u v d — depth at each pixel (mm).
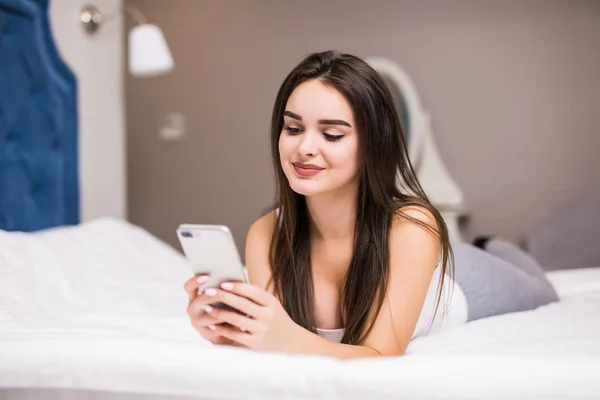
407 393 848
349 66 1104
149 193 3520
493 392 842
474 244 2443
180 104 3469
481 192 3283
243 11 3408
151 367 922
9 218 2158
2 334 1133
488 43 3252
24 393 964
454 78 3285
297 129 1111
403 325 1134
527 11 3215
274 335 961
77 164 2586
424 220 1180
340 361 905
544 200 3229
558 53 3199
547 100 3217
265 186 3406
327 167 1097
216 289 957
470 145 3287
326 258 1252
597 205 3150
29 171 2266
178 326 1372
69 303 1564
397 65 3326
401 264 1150
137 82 3504
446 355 936
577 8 3176
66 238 1932
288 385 875
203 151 3459
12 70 2168
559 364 866
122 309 1559
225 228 907
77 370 940
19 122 2217
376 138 1120
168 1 3465
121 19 3035
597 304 1559
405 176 1232
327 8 3361
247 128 3418
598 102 3174
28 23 2262
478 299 1509
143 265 2049
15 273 1566
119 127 3023
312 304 1254
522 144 3244
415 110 3211
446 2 3277
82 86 2686
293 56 3383
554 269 3131
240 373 893
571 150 3205
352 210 1192
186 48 3459
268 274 1303
